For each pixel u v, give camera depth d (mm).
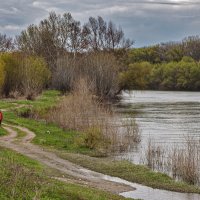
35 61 88125
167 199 23328
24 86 77250
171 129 50094
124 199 21828
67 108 50094
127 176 27891
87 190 21906
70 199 18500
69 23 120625
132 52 178500
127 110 74062
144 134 45844
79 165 30453
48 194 18078
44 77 92312
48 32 119000
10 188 17219
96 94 85750
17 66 78938
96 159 32406
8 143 35688
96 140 37219
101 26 121250
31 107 58219
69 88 93750
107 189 24531
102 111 54438
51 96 80875
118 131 42000
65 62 96875
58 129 44375
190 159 28156
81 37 120812
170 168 30141
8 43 137000
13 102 64812
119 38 121500
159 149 33906
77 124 44969
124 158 33344
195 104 87125
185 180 27375
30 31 120000
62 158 32125
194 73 151250
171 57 184000
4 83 76500
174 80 155125
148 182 26609
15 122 45969
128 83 109812
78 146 36938
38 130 42594
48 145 36812
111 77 92562
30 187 18109
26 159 29078
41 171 25281
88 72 92188
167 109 76312
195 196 24094
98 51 114562
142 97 111438
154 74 158750
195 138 43031
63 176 26031
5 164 21141
